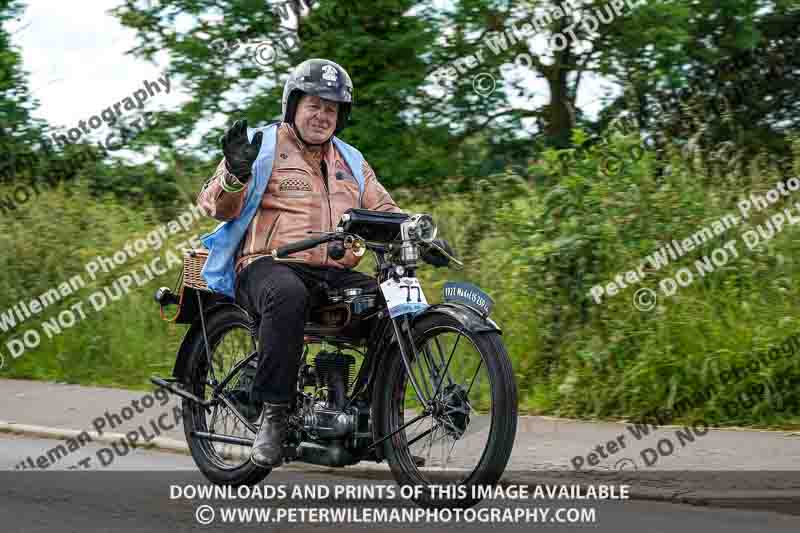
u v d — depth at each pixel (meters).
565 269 8.49
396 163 16.02
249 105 16.17
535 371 8.39
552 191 8.94
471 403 4.92
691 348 7.65
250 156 4.91
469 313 4.80
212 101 16.25
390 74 16.00
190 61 16.36
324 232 5.30
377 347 5.09
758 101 17.05
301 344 5.04
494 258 9.42
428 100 16.64
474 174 16.11
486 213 10.25
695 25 17.27
